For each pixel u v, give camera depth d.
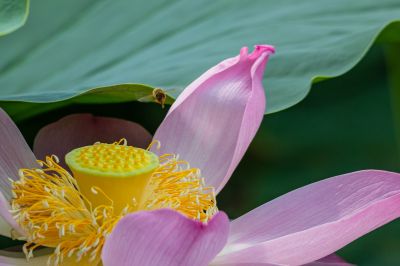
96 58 0.97
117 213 0.89
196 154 0.92
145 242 0.83
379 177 0.90
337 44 0.95
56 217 0.88
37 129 0.97
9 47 0.97
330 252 0.88
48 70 0.96
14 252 0.88
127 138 0.93
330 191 0.90
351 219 0.86
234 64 0.92
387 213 0.87
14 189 0.88
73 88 0.93
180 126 0.92
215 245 0.84
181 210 0.90
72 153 0.89
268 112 0.92
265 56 0.89
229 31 0.98
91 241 0.88
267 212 0.90
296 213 0.90
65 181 0.89
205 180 0.92
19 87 0.95
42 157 0.92
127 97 0.91
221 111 0.92
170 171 0.91
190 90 0.91
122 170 0.88
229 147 0.92
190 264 0.84
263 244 0.87
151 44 0.98
